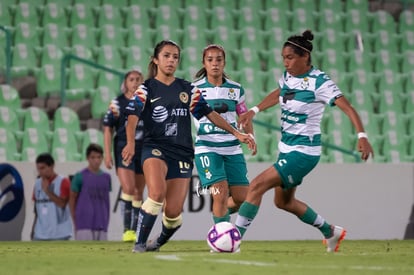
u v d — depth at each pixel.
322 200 46.09
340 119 56.03
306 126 26.44
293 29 63.72
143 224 26.12
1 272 18.06
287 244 37.44
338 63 61.56
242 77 57.34
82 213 42.78
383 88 60.69
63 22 57.47
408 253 27.22
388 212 47.16
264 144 52.88
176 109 26.06
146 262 20.78
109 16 58.97
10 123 49.53
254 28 61.41
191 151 26.64
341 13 65.50
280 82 27.17
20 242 39.38
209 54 29.72
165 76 26.28
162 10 60.69
